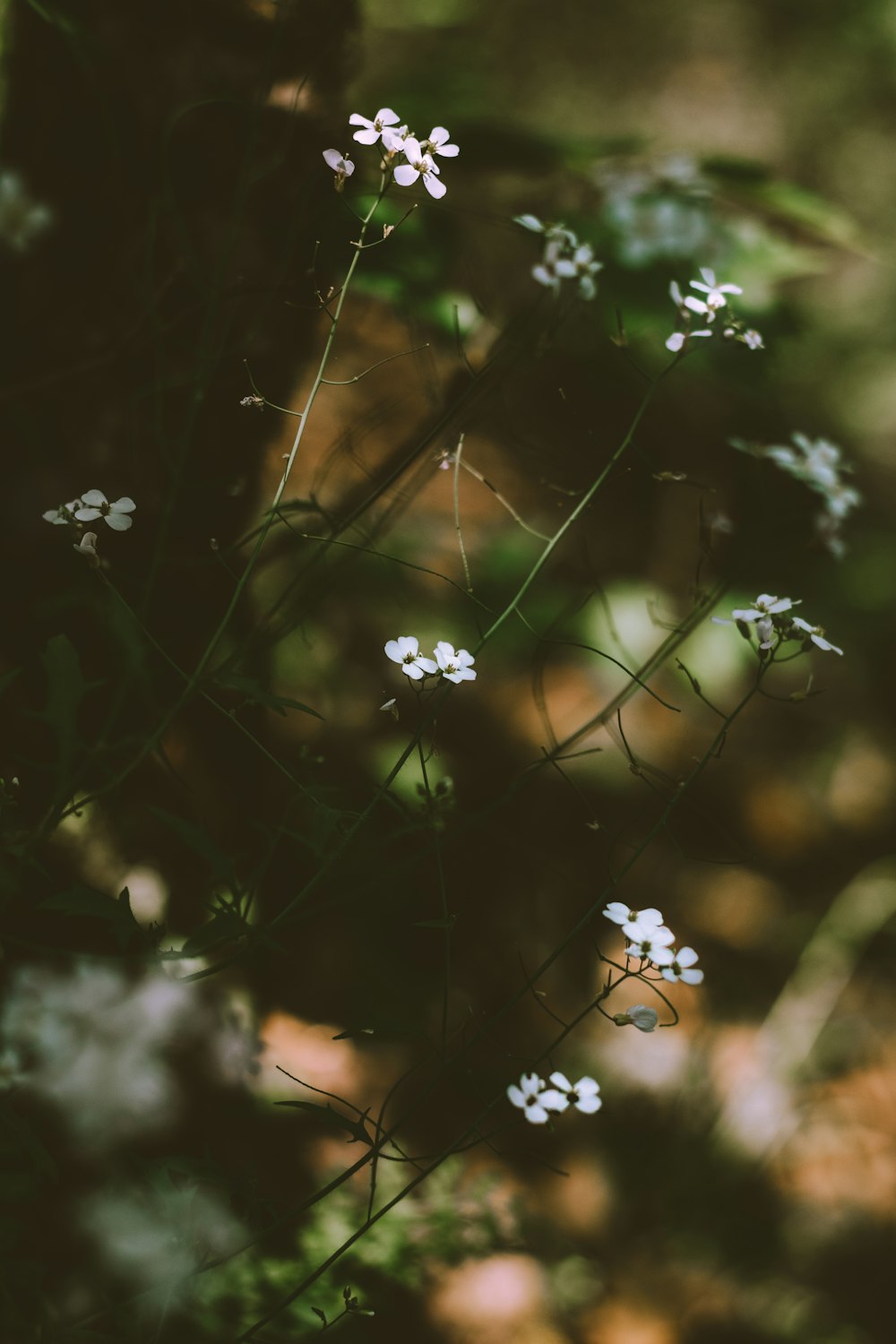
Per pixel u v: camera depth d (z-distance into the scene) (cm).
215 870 71
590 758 133
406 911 111
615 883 70
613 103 221
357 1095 97
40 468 84
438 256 88
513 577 119
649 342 93
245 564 90
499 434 94
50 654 72
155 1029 71
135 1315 71
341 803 89
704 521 78
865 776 164
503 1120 104
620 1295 100
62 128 82
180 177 83
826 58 238
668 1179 112
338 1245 85
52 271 83
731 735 161
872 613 171
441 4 158
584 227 90
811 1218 114
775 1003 134
